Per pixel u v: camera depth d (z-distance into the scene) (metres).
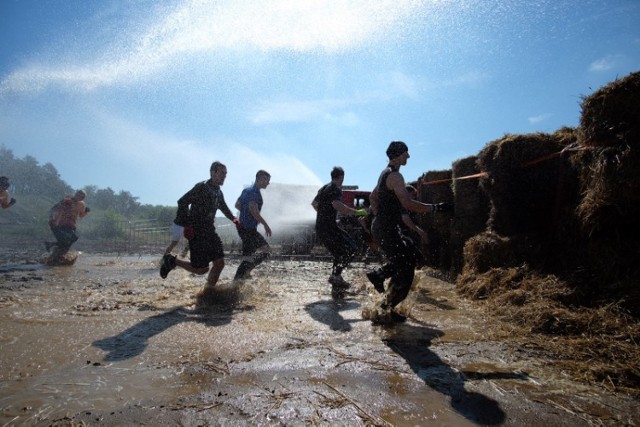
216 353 2.76
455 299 4.78
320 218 5.74
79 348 2.83
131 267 8.41
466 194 6.60
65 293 5.02
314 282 6.40
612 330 2.97
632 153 3.47
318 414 1.89
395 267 3.71
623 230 3.65
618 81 3.65
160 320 3.68
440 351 2.83
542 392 2.16
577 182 4.36
